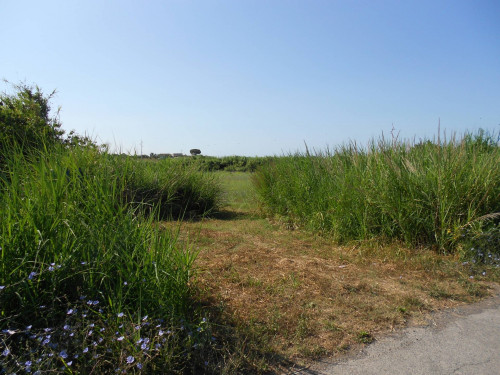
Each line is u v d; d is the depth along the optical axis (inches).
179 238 234.2
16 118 257.1
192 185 349.1
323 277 176.1
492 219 214.4
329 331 127.3
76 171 165.8
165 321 108.2
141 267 122.8
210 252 211.0
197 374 99.3
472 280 177.6
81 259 119.6
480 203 215.3
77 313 103.4
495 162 231.8
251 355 109.2
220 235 258.4
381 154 259.0
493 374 106.7
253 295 151.3
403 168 241.4
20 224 113.7
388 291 163.0
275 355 112.0
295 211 302.2
